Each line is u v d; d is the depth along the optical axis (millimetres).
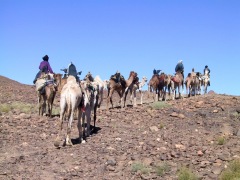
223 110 23953
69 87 15695
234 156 13609
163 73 29875
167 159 13531
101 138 17266
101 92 21516
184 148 14992
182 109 24594
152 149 14938
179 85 31078
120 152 14578
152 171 12352
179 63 31828
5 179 11555
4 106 24859
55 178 11781
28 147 15688
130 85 27250
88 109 17672
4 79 47625
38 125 19672
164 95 30953
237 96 30875
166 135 17688
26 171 12430
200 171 12305
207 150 14570
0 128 18453
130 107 26422
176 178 11711
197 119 21875
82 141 16422
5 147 15664
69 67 16578
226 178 11383
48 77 22141
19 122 19984
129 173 12336
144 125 20312
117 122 21141
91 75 19797
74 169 12703
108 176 12070
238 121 21234
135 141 16422
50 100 21906
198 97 29938
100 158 13828
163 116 22516
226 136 17047
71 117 15719
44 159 13812
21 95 35062
